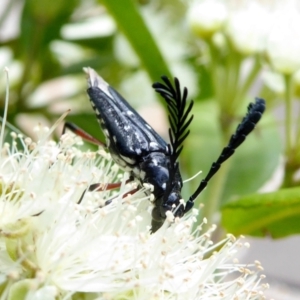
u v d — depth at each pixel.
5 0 0.19
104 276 0.12
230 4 0.15
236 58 0.15
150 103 0.18
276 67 0.15
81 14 0.18
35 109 0.17
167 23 0.18
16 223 0.12
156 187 0.13
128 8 0.14
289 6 0.15
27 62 0.16
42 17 0.16
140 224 0.13
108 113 0.13
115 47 0.18
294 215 0.14
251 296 0.13
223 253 0.13
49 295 0.12
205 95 0.17
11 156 0.13
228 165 0.15
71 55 0.18
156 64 0.15
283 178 0.15
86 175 0.13
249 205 0.14
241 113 0.16
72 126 0.14
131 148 0.13
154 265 0.12
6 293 0.12
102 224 0.12
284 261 0.21
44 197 0.12
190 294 0.12
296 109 0.17
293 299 0.20
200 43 0.18
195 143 0.16
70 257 0.12
